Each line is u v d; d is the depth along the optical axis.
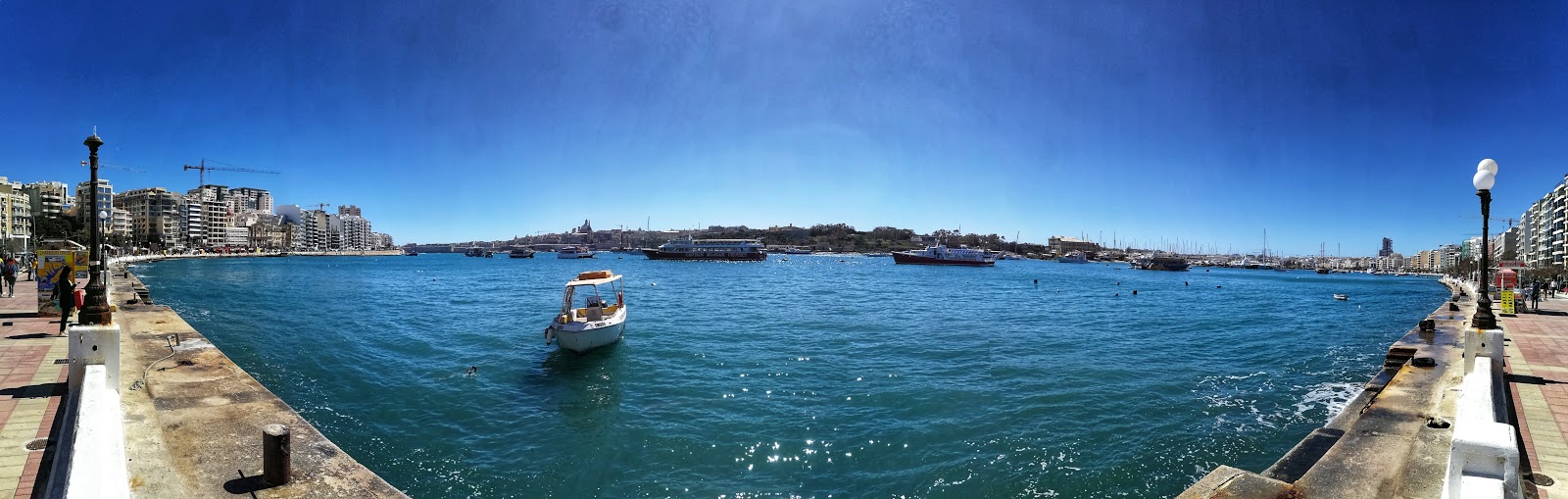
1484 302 12.36
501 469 10.44
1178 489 9.82
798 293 50.88
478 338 23.81
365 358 19.42
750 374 17.31
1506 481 4.30
